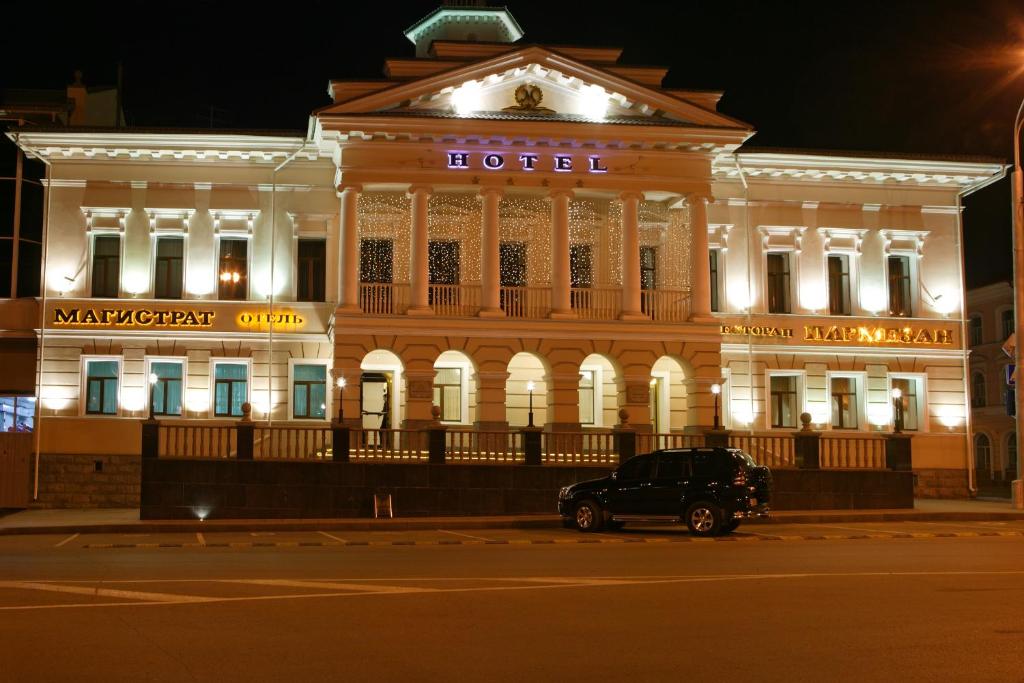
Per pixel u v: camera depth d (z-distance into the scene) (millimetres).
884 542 22250
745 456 25625
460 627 11273
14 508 35875
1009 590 13945
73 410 36406
